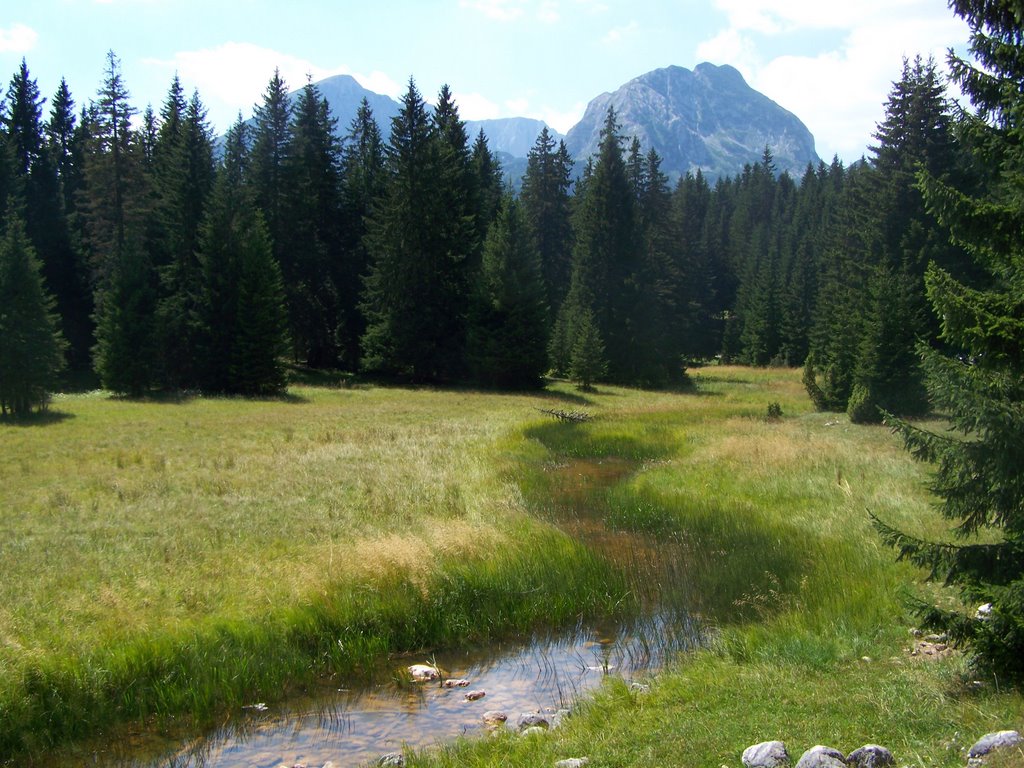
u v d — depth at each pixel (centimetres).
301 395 4278
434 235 5247
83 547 1155
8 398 3070
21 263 3112
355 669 852
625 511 1532
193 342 4591
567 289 6988
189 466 1916
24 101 6222
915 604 632
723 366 7819
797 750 521
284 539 1223
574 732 623
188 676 781
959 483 633
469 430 2753
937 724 545
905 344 2917
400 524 1330
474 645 928
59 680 737
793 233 9512
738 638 855
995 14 607
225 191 4666
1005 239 607
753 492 1647
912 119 3691
